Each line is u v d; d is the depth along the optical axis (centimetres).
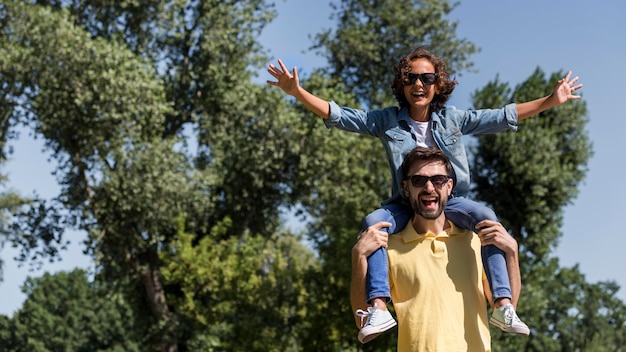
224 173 2728
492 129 513
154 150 2456
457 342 449
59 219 2589
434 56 512
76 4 2666
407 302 464
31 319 6538
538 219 2925
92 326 6469
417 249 470
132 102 2416
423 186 464
